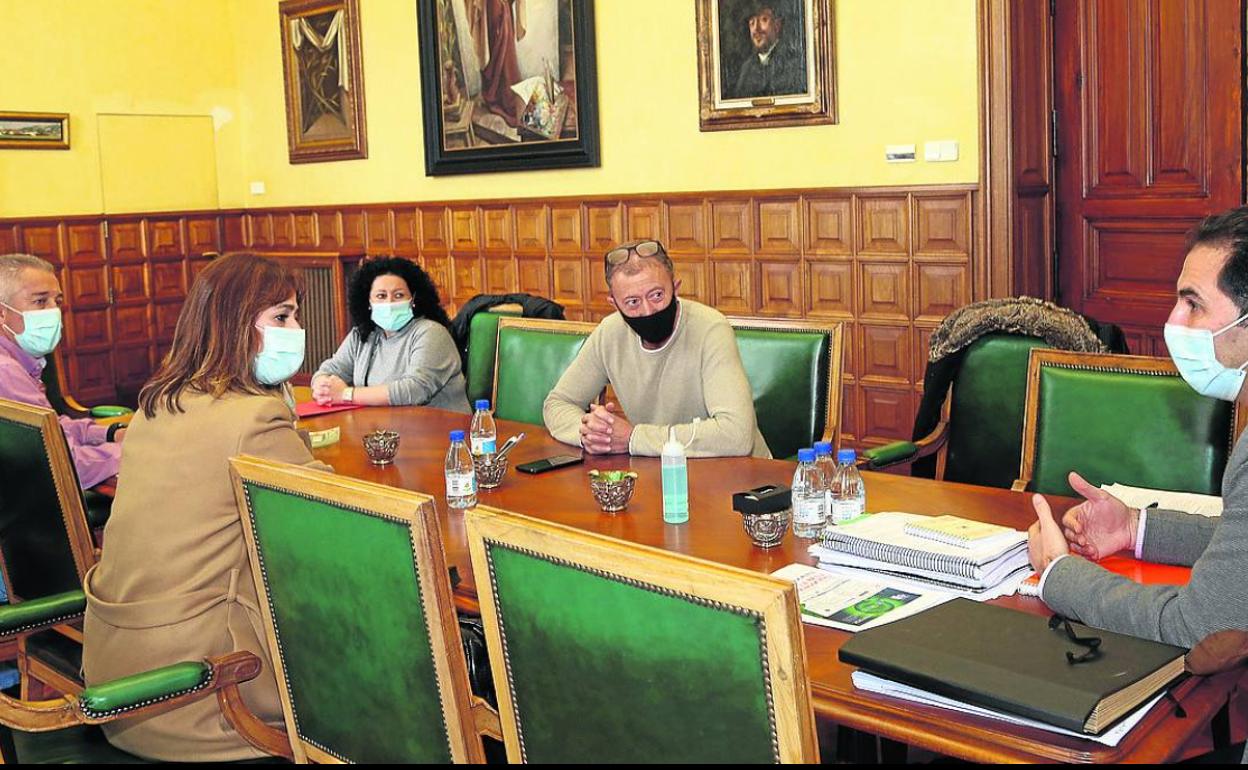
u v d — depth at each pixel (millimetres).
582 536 1404
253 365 2379
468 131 8398
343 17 9125
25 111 8891
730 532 2363
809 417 3543
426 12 8500
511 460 3135
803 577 2057
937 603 1894
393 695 1777
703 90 6969
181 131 9797
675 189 7270
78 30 9148
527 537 1457
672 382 3297
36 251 9023
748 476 2834
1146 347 5633
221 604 2184
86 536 2641
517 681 1554
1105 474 2797
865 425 6629
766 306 6941
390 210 9094
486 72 8188
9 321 3910
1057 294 6070
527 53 7891
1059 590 1807
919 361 6332
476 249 8555
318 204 9680
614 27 7422
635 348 3361
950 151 5996
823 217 6598
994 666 1523
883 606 1893
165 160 9727
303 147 9656
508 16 7969
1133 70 5527
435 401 4508
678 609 1307
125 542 2246
